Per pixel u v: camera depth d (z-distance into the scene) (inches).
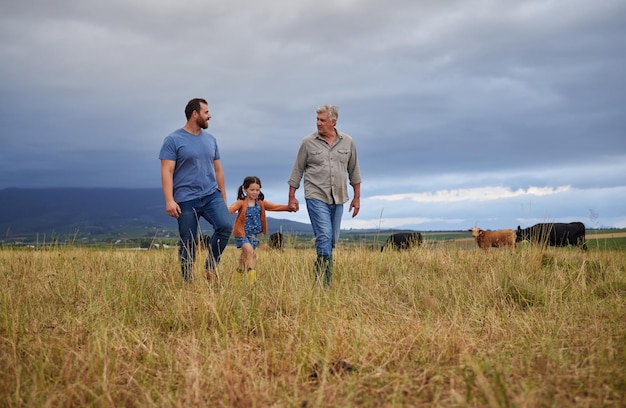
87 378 148.4
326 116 300.5
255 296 237.8
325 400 130.0
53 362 163.8
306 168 310.7
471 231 566.6
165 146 287.3
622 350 154.0
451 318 209.8
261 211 317.1
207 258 296.4
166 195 283.0
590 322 198.4
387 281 296.7
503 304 233.3
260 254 366.3
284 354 165.3
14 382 148.2
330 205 306.0
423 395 131.0
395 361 157.9
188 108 292.0
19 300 229.5
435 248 395.2
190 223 290.0
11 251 366.0
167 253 326.3
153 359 166.9
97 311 220.4
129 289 254.1
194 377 147.9
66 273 295.1
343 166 306.7
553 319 207.0
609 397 123.1
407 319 201.8
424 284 273.1
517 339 177.2
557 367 142.6
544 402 119.3
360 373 147.1
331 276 295.1
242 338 195.0
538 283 279.3
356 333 182.5
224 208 294.8
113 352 168.9
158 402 136.8
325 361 148.8
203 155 290.8
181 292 241.6
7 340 177.9
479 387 128.3
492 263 339.6
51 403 132.3
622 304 227.3
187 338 187.0
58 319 221.8
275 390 140.3
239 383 138.3
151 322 214.5
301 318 204.4
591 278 300.0
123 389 146.2
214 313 210.1
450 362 155.3
